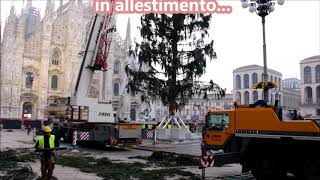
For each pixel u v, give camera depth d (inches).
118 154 826.2
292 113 470.9
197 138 1309.1
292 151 434.3
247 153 482.0
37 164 611.5
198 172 547.2
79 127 976.3
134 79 1166.3
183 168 585.0
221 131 514.3
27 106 2652.6
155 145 1104.2
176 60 1155.9
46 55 2706.7
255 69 3602.4
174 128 1232.2
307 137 400.2
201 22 1170.6
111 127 909.8
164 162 654.5
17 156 697.0
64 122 1006.4
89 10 3009.4
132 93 1205.7
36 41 2719.0
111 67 2987.2
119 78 3107.8
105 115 1007.6
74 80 1036.5
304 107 3253.0
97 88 2935.5
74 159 668.7
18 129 2301.9
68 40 2842.0
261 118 454.0
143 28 1165.7
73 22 2874.0
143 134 1172.5
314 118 442.9
